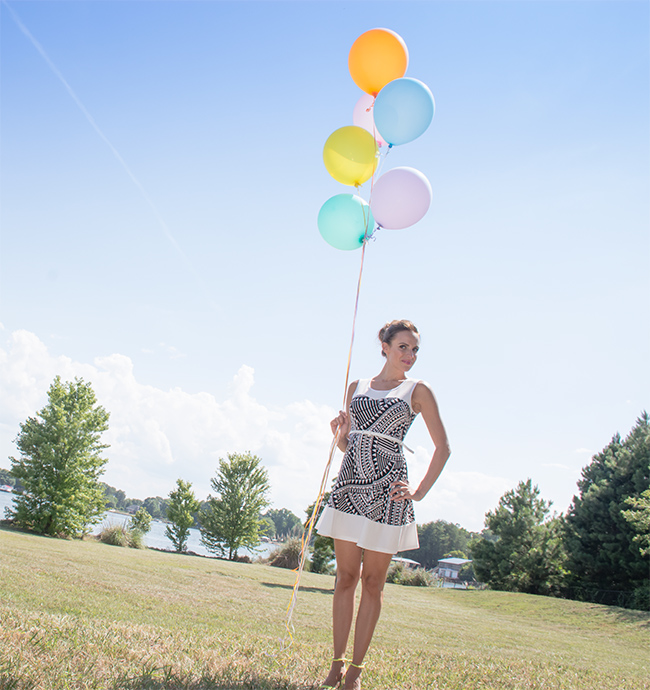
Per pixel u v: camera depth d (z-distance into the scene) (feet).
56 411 86.94
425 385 9.53
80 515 86.94
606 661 28.04
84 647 8.46
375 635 28.63
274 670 9.02
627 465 90.94
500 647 29.60
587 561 88.58
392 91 13.50
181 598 31.81
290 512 242.37
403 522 9.01
